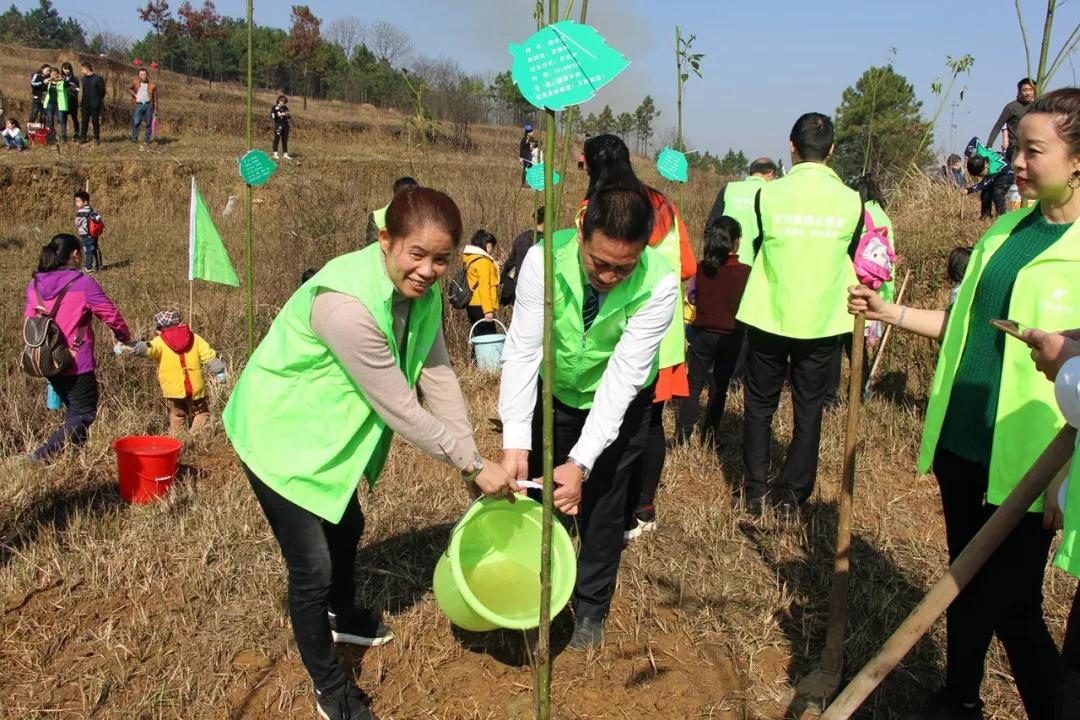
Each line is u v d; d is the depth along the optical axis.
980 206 8.89
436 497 4.35
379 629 3.20
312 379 2.49
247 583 3.52
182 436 5.26
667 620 3.40
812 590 3.61
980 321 2.43
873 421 5.67
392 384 2.41
